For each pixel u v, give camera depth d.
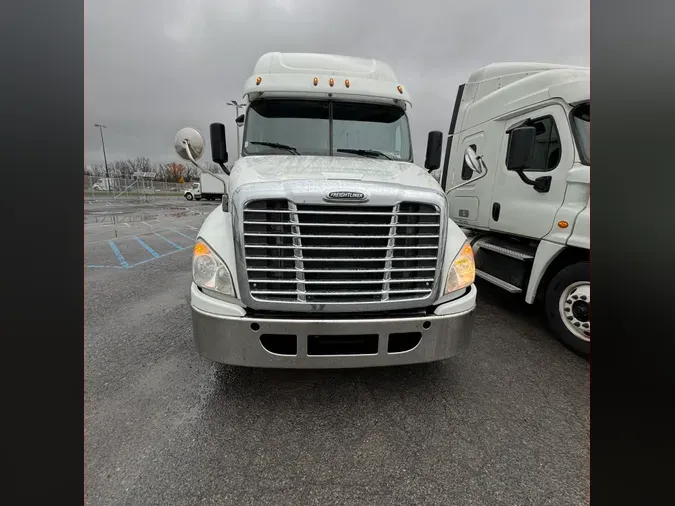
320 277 2.41
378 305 2.41
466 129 5.40
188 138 3.02
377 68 4.02
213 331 2.35
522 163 3.58
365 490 1.93
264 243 2.35
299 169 2.93
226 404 2.60
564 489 1.93
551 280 3.70
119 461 2.07
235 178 2.78
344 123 3.81
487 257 4.92
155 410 2.53
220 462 2.09
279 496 1.89
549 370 3.14
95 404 2.58
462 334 2.54
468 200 5.28
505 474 2.04
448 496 1.90
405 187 2.46
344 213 2.35
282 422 2.43
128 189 35.50
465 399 2.71
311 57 3.96
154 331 3.84
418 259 2.46
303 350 2.33
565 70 3.73
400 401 2.67
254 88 3.69
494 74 4.93
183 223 14.91
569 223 3.46
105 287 5.46
